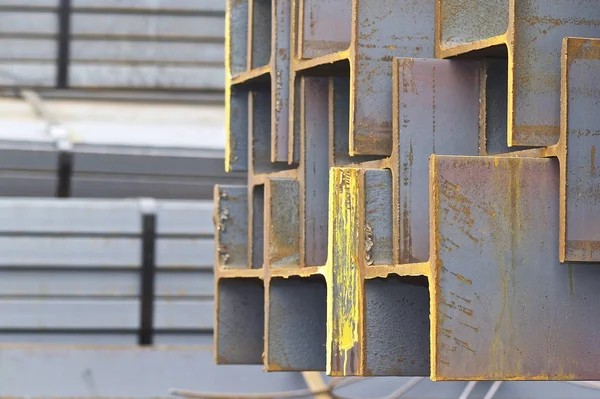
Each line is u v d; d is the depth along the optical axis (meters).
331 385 18.39
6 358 20.81
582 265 9.39
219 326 13.92
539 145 9.34
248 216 13.87
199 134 23.66
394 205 10.48
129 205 21.91
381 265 10.15
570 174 9.09
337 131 12.15
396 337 10.50
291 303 12.36
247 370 20.56
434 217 9.15
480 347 9.16
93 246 21.86
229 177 23.42
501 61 10.61
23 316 21.73
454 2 10.75
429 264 9.27
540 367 9.27
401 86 10.54
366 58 10.82
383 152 10.78
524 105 9.32
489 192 9.25
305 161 12.24
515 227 9.27
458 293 9.16
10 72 23.94
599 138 9.12
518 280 9.27
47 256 21.77
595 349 9.34
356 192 10.51
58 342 21.86
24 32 23.97
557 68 9.38
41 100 24.39
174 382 20.72
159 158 23.22
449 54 10.56
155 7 24.05
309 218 12.27
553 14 9.40
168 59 24.11
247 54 13.80
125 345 21.34
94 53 24.06
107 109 24.20
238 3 13.95
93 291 21.91
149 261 21.94
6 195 22.70
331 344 10.36
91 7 24.03
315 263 12.25
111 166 23.06
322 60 11.53
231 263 14.02
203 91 24.11
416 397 18.72
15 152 22.69
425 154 10.52
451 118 10.56
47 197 22.84
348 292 10.44
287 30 12.48
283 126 12.49
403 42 10.86
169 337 22.05
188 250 21.98
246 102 13.94
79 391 20.73
